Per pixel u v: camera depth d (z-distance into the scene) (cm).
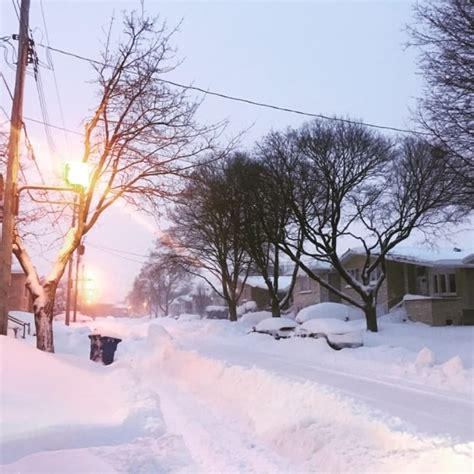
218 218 2720
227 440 665
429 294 3183
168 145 1351
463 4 1183
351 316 3075
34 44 1190
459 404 834
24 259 1262
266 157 2255
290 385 834
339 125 2236
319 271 3797
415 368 1158
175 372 1321
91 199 1284
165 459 514
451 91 1253
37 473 404
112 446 525
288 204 2241
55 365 796
